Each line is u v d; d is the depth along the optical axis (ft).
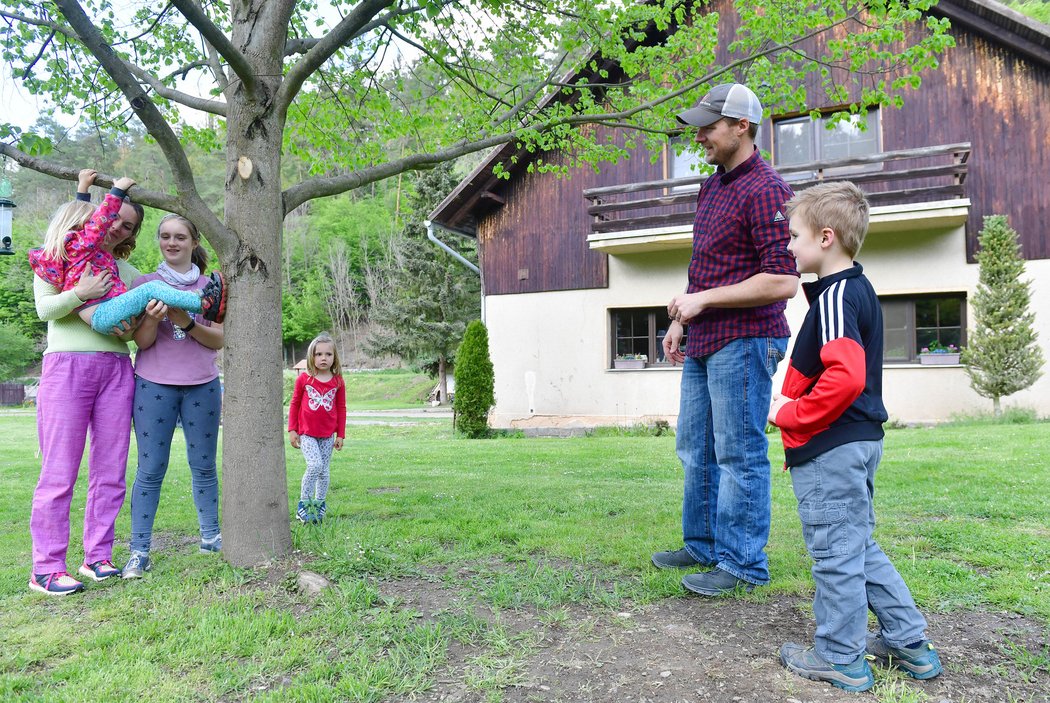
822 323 6.77
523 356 45.47
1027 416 32.76
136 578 10.57
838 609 6.74
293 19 17.53
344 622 8.34
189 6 9.04
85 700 6.69
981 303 33.81
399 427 57.47
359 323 202.80
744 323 9.20
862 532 6.80
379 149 18.83
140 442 11.00
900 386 36.68
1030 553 10.71
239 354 10.84
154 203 10.64
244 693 6.86
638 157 43.14
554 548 11.46
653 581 9.68
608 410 43.16
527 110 17.74
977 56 35.86
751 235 9.08
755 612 8.64
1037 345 33.12
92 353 10.50
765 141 39.86
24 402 123.75
